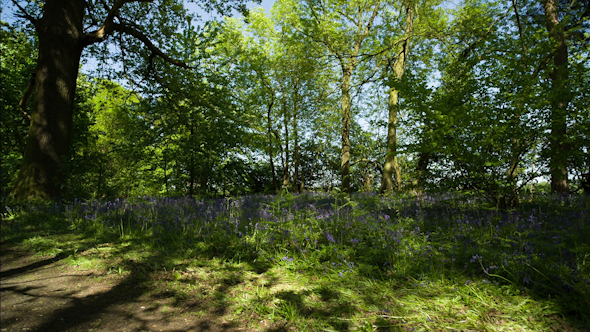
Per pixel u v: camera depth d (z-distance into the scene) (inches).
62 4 328.5
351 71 667.4
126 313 98.5
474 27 465.1
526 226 182.4
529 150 235.3
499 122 225.3
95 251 159.3
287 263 140.5
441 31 506.3
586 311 93.6
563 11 436.8
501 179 233.6
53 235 192.5
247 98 755.4
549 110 217.9
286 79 856.3
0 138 407.8
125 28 398.9
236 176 482.9
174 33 496.1
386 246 152.3
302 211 238.7
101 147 589.9
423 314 95.9
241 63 730.8
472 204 262.2
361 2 629.3
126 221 220.7
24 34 458.6
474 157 227.5
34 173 297.1
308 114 909.8
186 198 354.3
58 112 316.8
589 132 210.5
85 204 263.3
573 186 424.8
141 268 135.9
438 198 309.3
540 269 120.6
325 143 1049.5
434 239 174.9
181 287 118.6
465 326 89.9
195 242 174.2
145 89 477.1
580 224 184.5
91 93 537.6
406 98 245.9
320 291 114.7
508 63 231.0
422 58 637.9
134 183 465.1
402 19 629.9
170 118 431.8
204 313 99.3
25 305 102.3
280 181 1040.2
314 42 580.7
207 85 464.1
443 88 260.1
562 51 385.7
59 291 114.3
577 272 115.0
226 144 463.8
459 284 117.0
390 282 121.3
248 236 175.8
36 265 141.4
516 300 103.5
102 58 486.9
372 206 281.9
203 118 437.7
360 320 94.3
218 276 129.4
